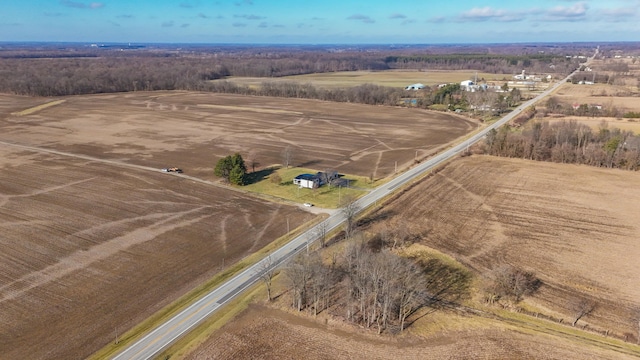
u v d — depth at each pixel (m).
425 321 49.97
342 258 61.97
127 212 80.44
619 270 60.66
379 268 51.41
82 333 48.12
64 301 53.81
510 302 53.62
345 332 48.19
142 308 52.47
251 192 91.81
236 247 67.75
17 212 79.62
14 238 69.69
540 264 62.31
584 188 92.31
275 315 51.03
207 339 46.72
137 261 63.22
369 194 89.75
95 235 71.06
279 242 68.50
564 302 53.59
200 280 58.47
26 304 53.16
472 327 48.91
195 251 66.38
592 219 76.94
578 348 45.47
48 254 64.94
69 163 111.12
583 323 49.72
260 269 60.22
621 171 104.00
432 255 64.44
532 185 94.12
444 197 87.50
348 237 68.44
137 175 101.94
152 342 46.31
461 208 82.00
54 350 45.56
